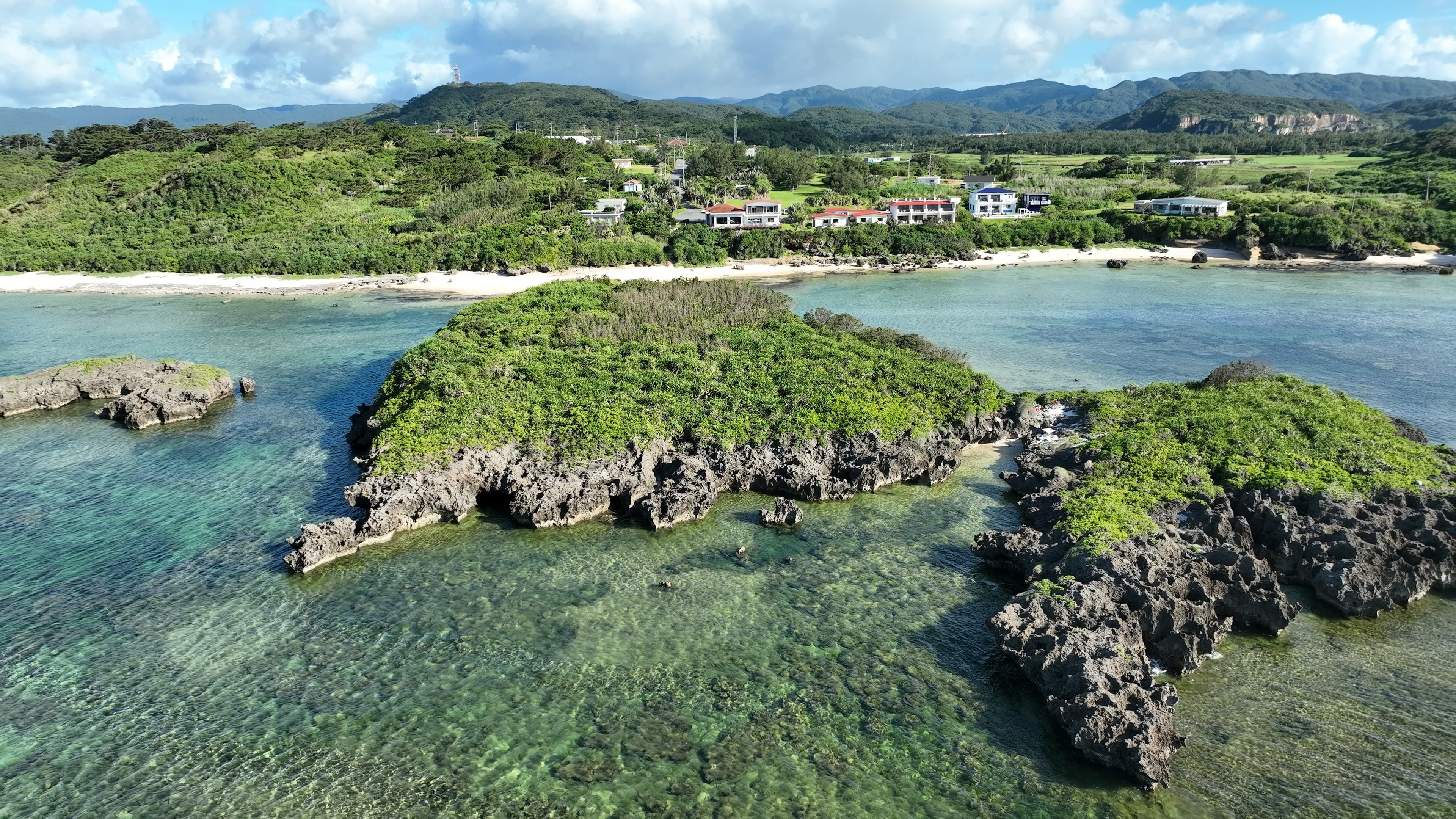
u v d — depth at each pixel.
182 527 44.81
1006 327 92.31
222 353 83.75
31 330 94.88
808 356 63.25
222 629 35.41
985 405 57.31
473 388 55.19
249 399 68.38
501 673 32.28
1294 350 80.38
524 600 37.28
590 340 66.38
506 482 46.22
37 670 32.84
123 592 38.44
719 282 94.38
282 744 28.66
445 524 44.59
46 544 43.00
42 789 26.78
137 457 55.28
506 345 66.12
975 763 27.72
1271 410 51.09
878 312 101.50
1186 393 57.00
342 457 55.00
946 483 50.03
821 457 50.06
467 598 37.50
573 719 29.83
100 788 26.83
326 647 34.06
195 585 38.94
